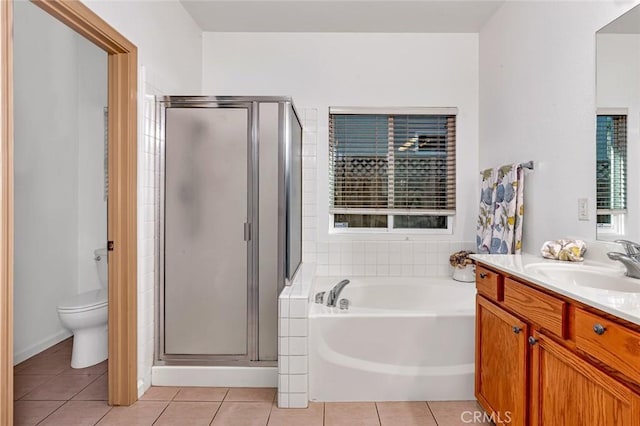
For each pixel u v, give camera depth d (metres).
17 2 2.54
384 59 3.12
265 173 2.23
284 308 1.98
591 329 1.05
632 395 0.90
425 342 2.05
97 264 2.91
